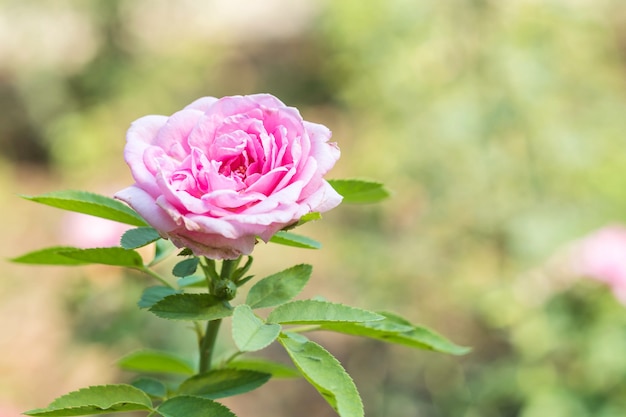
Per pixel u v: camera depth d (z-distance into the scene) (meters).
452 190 4.59
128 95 7.12
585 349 3.37
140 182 1.09
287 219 1.04
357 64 5.25
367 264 4.80
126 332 3.29
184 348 3.40
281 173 1.09
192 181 1.07
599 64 4.56
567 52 4.45
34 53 6.97
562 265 3.35
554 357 3.71
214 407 1.14
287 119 1.12
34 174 7.02
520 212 4.36
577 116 4.41
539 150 4.36
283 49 9.09
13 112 7.40
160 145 1.14
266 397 4.57
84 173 6.86
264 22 10.05
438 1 4.56
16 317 5.00
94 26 7.18
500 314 4.02
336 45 5.54
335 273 5.25
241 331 1.03
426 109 4.65
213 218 1.04
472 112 4.40
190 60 7.76
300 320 1.10
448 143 4.53
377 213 4.98
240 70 8.66
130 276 3.30
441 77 4.66
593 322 3.31
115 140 7.00
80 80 7.11
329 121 7.41
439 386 4.32
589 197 4.23
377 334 1.29
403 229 4.94
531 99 4.34
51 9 6.95
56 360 4.49
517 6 4.48
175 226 1.06
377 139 5.00
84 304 3.31
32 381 4.34
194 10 8.75
